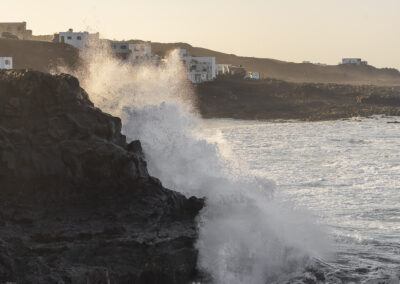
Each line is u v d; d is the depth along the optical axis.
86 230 24.47
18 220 24.92
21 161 26.45
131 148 30.22
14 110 27.11
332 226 35.91
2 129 26.55
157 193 27.45
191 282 25.34
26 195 26.28
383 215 40.34
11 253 21.97
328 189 50.88
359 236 33.53
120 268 23.31
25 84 27.45
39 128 27.16
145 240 24.23
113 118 29.55
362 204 44.25
